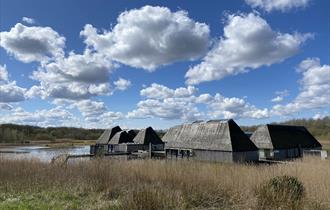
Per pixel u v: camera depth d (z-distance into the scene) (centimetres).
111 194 1255
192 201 1173
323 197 1162
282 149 4353
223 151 3559
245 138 3731
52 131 13012
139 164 1834
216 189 1323
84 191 1315
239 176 1531
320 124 10731
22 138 11219
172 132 4447
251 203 1077
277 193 1082
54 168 1750
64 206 1061
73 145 9500
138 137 5703
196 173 1565
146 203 1008
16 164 1803
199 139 3941
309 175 1508
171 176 1514
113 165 1773
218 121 3941
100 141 6053
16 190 1324
